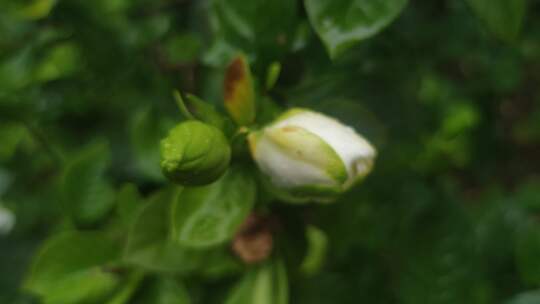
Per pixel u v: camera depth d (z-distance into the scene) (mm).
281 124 331
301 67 368
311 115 330
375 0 325
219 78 398
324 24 325
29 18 424
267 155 329
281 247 361
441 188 449
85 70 427
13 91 417
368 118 372
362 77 411
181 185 322
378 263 450
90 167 389
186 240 334
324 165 321
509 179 645
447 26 458
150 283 377
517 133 753
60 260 377
